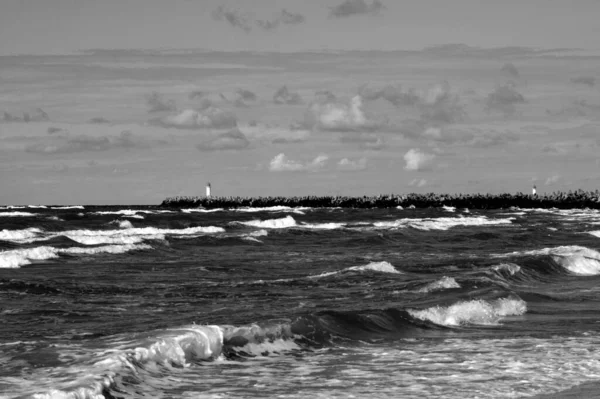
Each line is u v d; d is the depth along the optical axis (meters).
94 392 15.77
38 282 37.72
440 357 21.19
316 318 24.75
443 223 121.56
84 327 24.94
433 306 28.44
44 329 24.52
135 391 16.50
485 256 56.34
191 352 20.08
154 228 87.88
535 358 20.94
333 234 89.12
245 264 51.19
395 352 21.94
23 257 51.25
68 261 52.03
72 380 16.38
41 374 16.98
